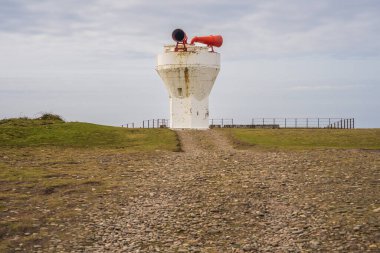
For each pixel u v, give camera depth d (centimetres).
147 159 3089
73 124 4591
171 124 5453
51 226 1611
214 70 5341
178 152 3466
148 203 1922
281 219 1666
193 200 1958
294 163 2784
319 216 1664
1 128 4275
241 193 2058
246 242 1446
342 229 1505
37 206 1853
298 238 1454
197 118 5394
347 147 3538
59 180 2350
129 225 1630
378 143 3775
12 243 1449
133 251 1389
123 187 2223
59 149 3591
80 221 1672
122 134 4272
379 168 2558
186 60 5241
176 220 1683
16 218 1678
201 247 1416
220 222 1652
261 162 2864
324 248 1358
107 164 2891
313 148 3438
